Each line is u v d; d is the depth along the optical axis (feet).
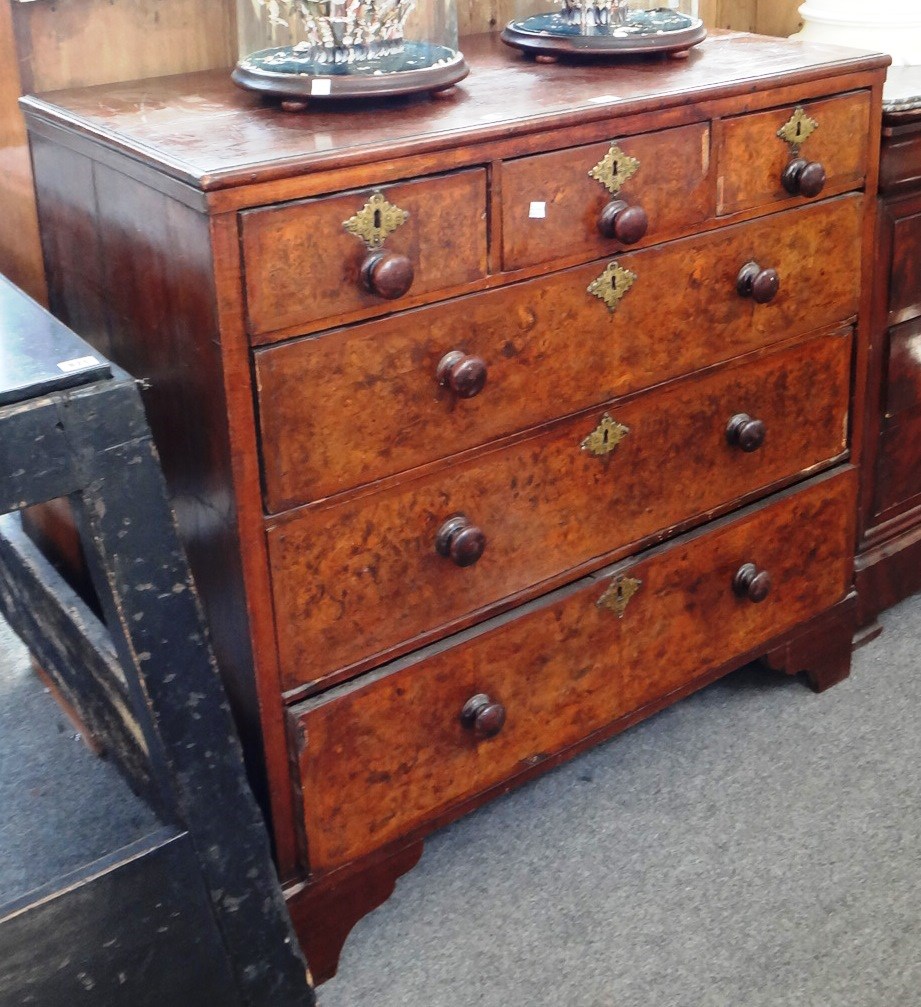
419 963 4.87
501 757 5.07
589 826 5.51
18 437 3.48
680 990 4.70
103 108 4.48
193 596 3.91
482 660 4.83
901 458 6.41
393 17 4.50
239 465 3.99
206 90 4.76
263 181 3.70
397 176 3.97
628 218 4.46
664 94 4.50
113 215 4.25
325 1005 4.70
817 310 5.42
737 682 6.39
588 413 4.82
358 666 4.52
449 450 4.46
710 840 5.40
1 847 5.36
